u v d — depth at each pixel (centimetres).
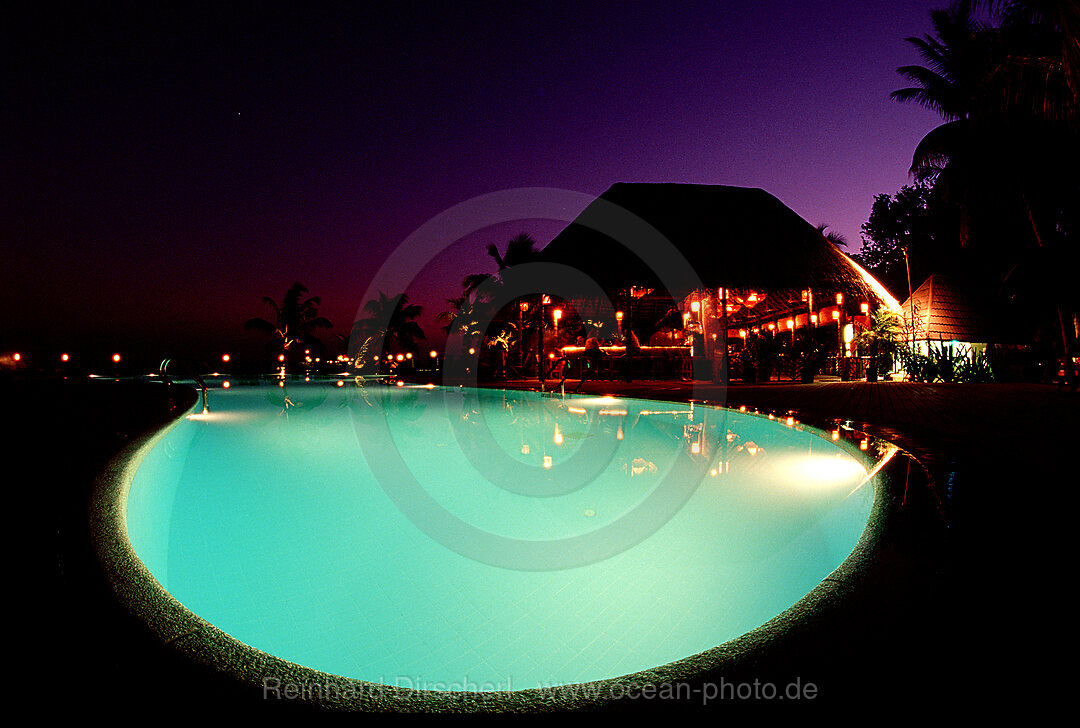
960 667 102
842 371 1644
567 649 162
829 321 1795
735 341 1677
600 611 186
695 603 190
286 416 819
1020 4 1041
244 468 439
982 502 213
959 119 1593
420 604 193
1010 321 1761
